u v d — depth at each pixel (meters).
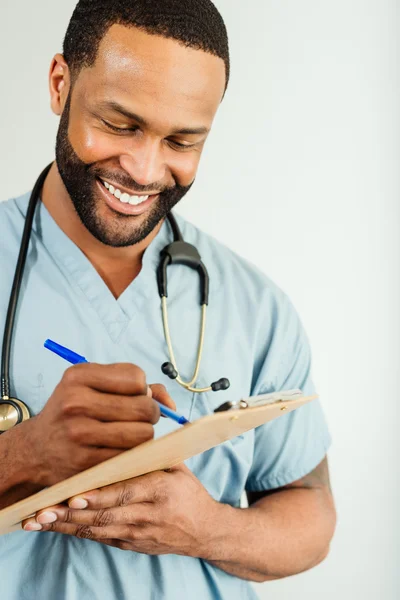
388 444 2.21
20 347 1.20
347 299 2.19
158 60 1.09
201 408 1.29
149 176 1.12
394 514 2.21
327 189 2.18
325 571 2.19
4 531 1.03
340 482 2.20
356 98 2.18
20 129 2.08
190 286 1.35
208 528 1.18
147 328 1.29
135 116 1.09
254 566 1.27
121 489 1.05
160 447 0.83
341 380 2.20
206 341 1.33
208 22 1.13
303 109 2.16
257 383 1.37
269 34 2.14
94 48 1.11
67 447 0.93
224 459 1.29
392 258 2.20
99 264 1.29
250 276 1.42
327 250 2.18
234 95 2.14
